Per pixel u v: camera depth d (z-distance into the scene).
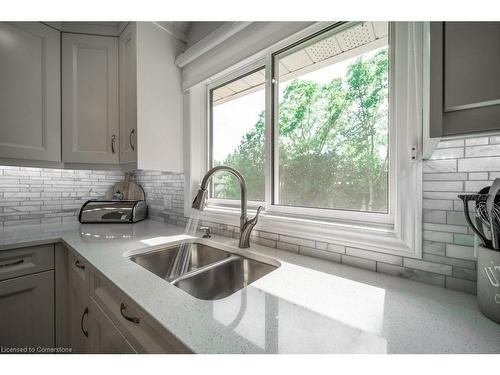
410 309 0.52
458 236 0.61
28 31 1.28
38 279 1.11
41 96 1.32
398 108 0.70
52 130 1.36
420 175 0.66
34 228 1.43
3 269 1.02
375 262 0.75
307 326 0.45
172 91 1.47
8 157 1.23
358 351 0.39
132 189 1.94
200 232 1.36
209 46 1.24
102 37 1.43
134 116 1.31
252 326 0.45
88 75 1.42
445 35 0.41
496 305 0.46
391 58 0.79
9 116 1.23
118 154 1.48
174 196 1.61
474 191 0.58
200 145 1.53
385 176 0.84
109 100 1.45
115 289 0.64
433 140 0.48
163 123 1.42
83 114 1.42
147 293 0.58
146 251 1.01
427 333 0.43
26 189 1.57
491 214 0.45
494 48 0.37
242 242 1.03
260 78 1.26
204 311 0.50
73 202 1.77
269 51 1.13
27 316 1.08
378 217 0.83
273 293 0.59
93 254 0.90
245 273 0.97
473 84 0.38
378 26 0.86
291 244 0.97
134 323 0.60
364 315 0.49
